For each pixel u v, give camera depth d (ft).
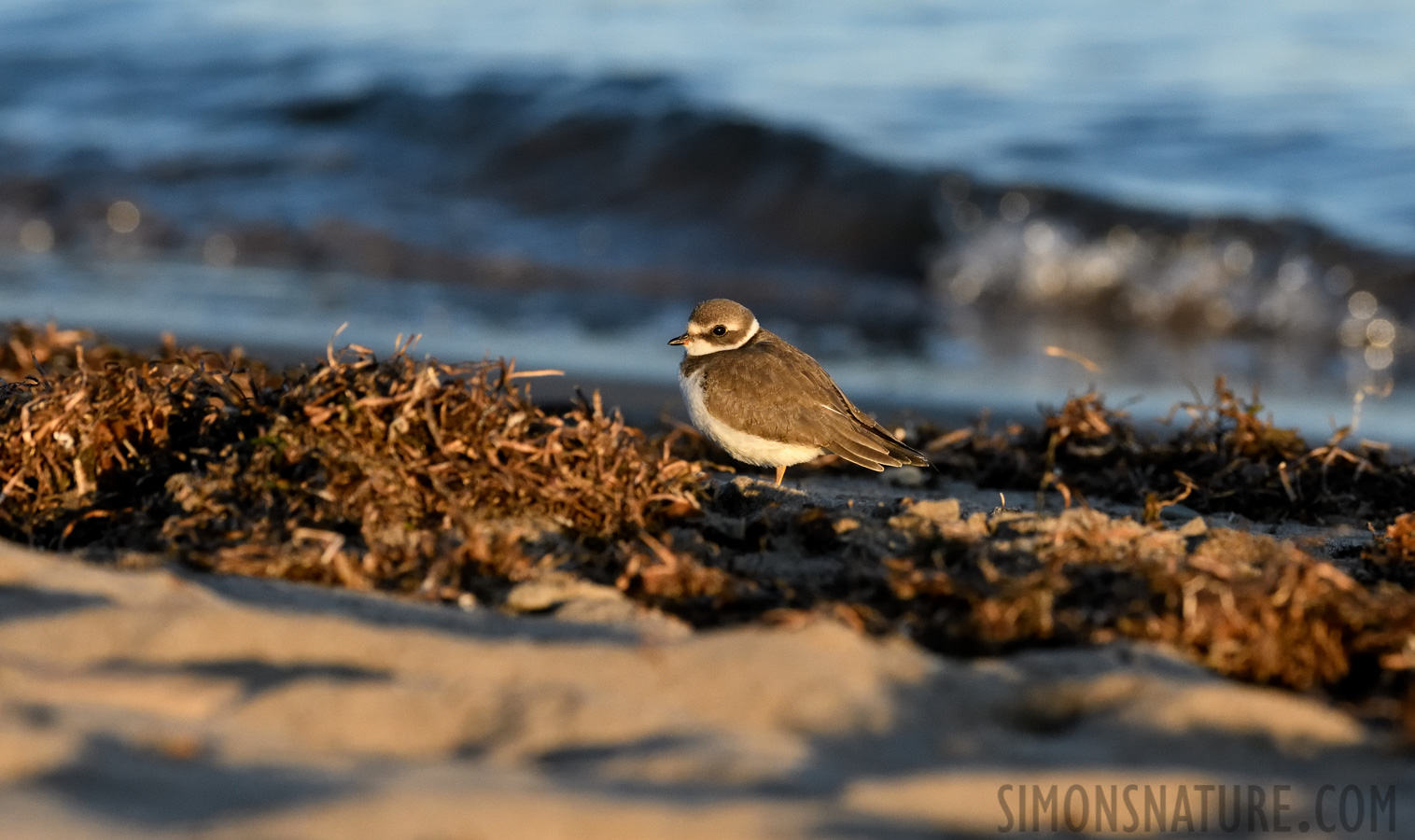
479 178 93.50
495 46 111.55
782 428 34.58
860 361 69.62
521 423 28.09
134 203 91.91
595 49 109.70
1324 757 17.15
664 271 83.92
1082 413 39.06
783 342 38.04
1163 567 23.25
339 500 25.55
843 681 18.43
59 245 88.12
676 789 15.15
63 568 21.62
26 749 15.24
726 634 19.75
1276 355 74.08
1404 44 104.94
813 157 87.76
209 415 28.19
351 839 13.57
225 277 81.61
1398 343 73.97
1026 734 18.03
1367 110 92.68
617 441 28.55
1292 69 101.45
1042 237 81.56
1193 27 112.37
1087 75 102.58
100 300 74.08
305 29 119.03
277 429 26.66
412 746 16.37
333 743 16.33
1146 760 16.96
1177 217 80.07
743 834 14.05
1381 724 19.27
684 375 36.94
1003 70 104.37
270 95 104.58
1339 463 36.42
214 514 25.44
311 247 87.15
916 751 16.96
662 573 23.53
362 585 23.44
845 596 23.34
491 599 23.17
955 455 39.55
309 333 68.13
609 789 14.99
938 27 115.65
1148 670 19.90
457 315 75.41
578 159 93.09
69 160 97.25
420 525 25.79
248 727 16.58
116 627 19.01
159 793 14.57
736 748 16.10
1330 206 81.66
